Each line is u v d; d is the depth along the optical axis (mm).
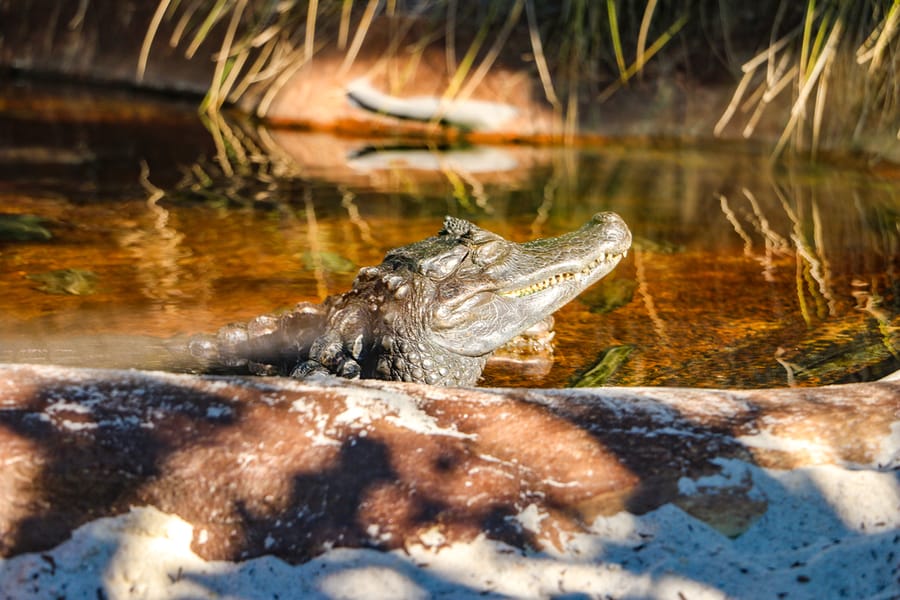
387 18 13531
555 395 3414
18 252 7562
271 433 3164
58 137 12234
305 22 13852
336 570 2904
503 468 3082
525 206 9414
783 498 2998
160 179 10219
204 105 14023
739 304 6859
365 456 3113
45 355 5629
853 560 2842
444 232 6488
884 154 11398
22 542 2922
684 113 12703
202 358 5816
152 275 7215
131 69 15500
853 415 3250
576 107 12961
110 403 3199
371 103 13250
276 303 6746
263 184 10117
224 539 2984
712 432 3189
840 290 7121
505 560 2902
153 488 3039
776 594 2785
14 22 16281
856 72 11586
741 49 12547
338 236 8289
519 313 6191
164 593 2895
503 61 13164
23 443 3053
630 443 3141
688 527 2949
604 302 6992
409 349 5984
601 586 2840
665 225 8867
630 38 12867
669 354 5938
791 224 8922
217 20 14914
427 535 2949
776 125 12203
